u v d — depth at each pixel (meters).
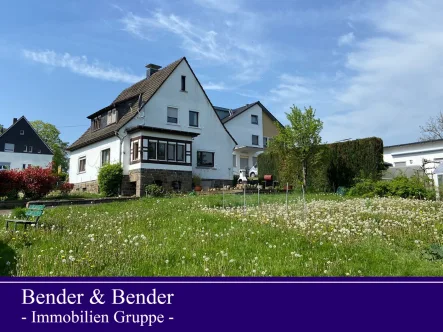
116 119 27.28
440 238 8.00
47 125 71.12
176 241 7.90
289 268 5.90
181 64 28.75
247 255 6.77
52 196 21.95
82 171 29.72
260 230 8.72
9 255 6.91
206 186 28.19
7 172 19.89
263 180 27.00
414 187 17.67
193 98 29.06
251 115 40.47
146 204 15.45
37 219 9.69
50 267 6.09
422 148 29.03
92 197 22.16
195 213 11.60
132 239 7.92
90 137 29.48
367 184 20.11
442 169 18.47
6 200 19.73
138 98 27.11
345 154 23.52
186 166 25.17
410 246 7.59
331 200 17.08
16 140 54.91
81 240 8.00
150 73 32.81
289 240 7.79
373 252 6.95
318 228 8.98
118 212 13.14
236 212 12.02
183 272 5.78
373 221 9.77
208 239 7.93
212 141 29.59
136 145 23.94
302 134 24.00
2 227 10.10
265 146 41.12
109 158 25.89
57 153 70.56
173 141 24.84
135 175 23.44
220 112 42.03
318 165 24.06
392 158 30.72
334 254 6.77
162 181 23.84
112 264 6.19
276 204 14.84
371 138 22.41
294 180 24.67
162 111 27.00
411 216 10.23
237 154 38.31
